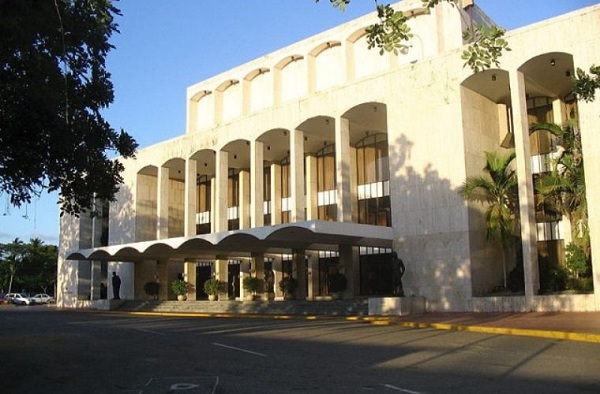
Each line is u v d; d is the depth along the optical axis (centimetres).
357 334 1719
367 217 3659
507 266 2845
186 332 1945
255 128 3753
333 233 2669
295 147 3497
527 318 2047
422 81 2944
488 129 2984
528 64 2583
